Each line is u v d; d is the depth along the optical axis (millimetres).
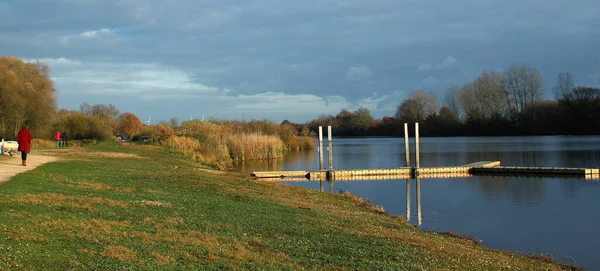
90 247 10812
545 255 17484
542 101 114375
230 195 22594
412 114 135625
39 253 9992
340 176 45375
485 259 14484
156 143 67625
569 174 43812
